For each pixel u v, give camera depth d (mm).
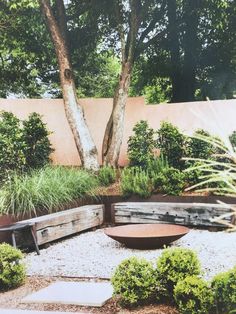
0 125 10312
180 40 15320
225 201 8992
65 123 13391
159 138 11148
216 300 3871
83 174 10219
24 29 14031
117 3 11930
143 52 15664
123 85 11844
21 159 10062
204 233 8266
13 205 8094
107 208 9875
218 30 14633
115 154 11812
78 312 4301
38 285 5277
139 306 4348
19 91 17109
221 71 15672
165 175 9711
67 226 8203
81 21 14133
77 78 17109
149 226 7820
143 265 4465
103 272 5895
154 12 14328
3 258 5207
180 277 4293
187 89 15742
